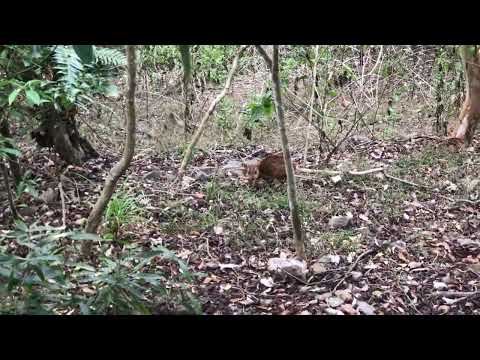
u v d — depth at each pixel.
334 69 5.12
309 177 4.39
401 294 3.00
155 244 3.37
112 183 2.66
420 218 3.92
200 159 4.87
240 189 4.15
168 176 4.34
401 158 4.96
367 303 2.90
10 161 3.49
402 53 5.54
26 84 2.80
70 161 4.36
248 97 5.50
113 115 5.30
